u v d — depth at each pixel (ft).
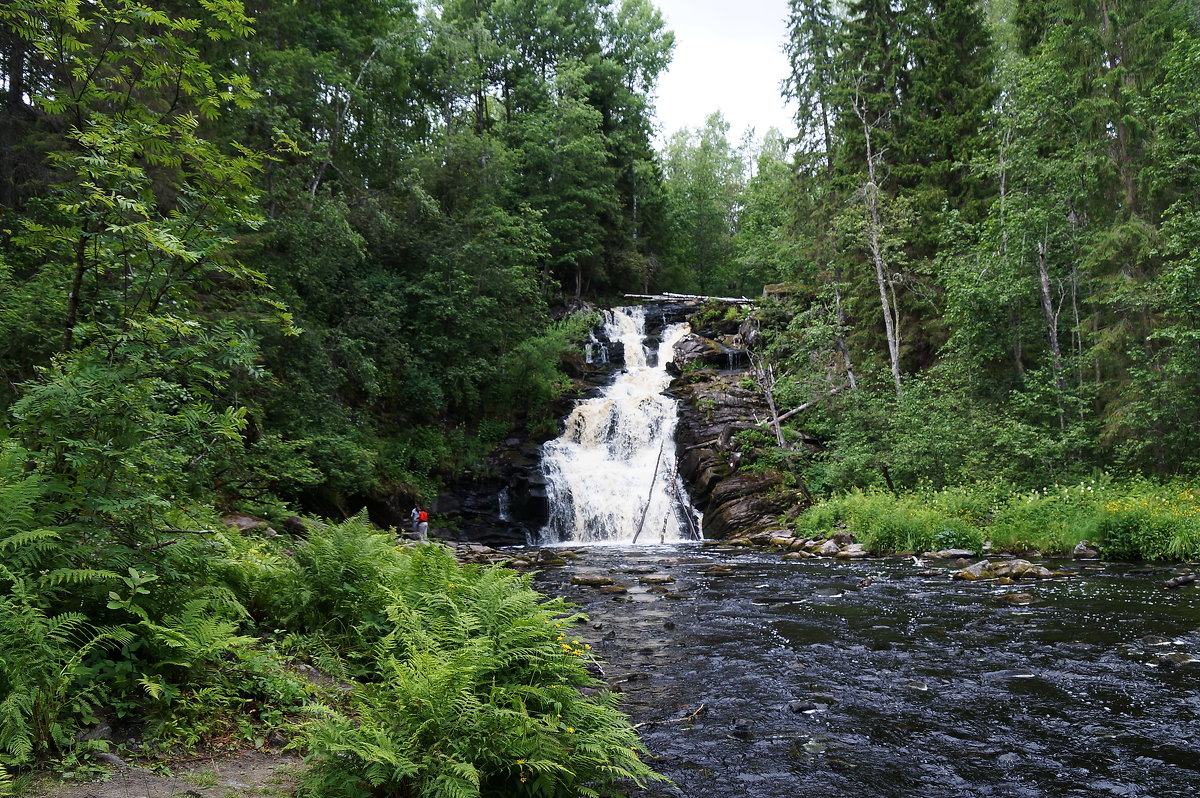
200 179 18.95
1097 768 17.25
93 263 17.25
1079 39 77.36
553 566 56.49
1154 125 70.13
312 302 76.64
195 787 11.95
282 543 33.94
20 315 28.32
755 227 157.89
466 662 13.62
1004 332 80.48
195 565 16.85
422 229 101.09
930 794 16.01
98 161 15.93
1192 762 17.49
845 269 100.63
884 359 98.43
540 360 101.04
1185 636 29.17
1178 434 64.39
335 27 92.22
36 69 41.47
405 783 12.17
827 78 110.22
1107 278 69.77
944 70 97.86
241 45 73.61
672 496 86.69
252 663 16.15
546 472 89.40
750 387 98.17
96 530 14.65
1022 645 28.68
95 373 15.02
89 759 12.05
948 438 71.05
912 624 32.96
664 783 16.49
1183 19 78.07
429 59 114.93
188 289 18.83
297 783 12.71
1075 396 73.61
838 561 55.98
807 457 85.20
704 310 130.82
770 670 26.02
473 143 111.24
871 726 20.33
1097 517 54.49
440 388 91.20
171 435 16.67
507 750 12.80
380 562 22.57
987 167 78.84
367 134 102.94
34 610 12.37
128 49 18.37
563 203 137.08
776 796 15.92
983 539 59.67
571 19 157.28
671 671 25.99
